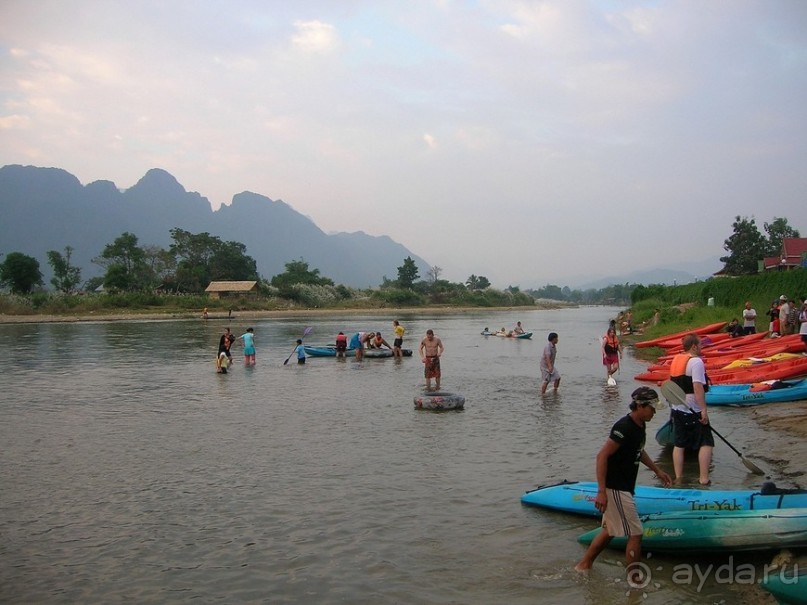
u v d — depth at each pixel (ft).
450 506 28.86
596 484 28.58
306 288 402.93
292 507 29.01
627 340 139.23
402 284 495.00
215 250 440.86
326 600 20.34
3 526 27.09
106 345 131.95
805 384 51.37
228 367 88.69
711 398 52.70
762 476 31.24
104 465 36.60
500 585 21.21
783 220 285.43
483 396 61.31
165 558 23.68
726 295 148.25
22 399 61.57
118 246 410.93
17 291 326.85
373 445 40.78
